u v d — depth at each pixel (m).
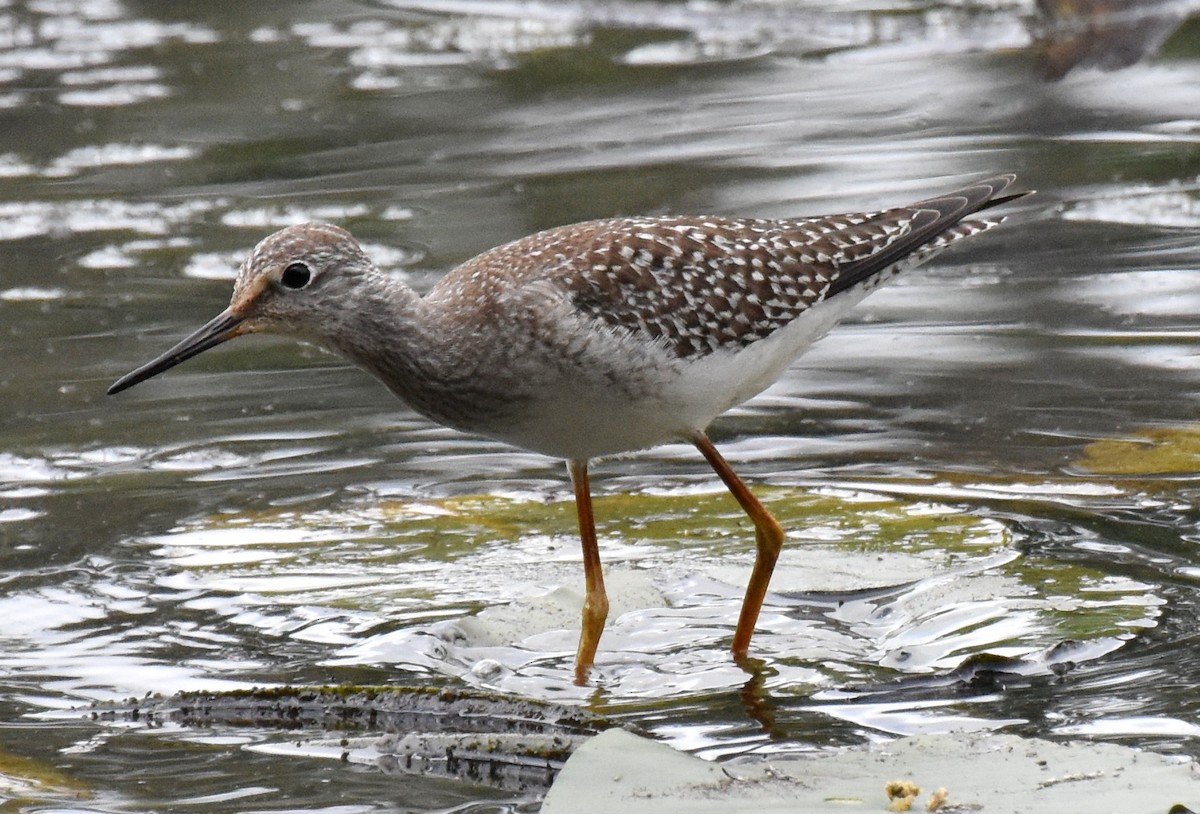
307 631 10.30
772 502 12.12
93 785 8.30
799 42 24.77
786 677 9.52
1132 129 20.23
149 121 22.05
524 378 9.79
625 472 13.00
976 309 15.67
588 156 20.19
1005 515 11.62
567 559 11.38
